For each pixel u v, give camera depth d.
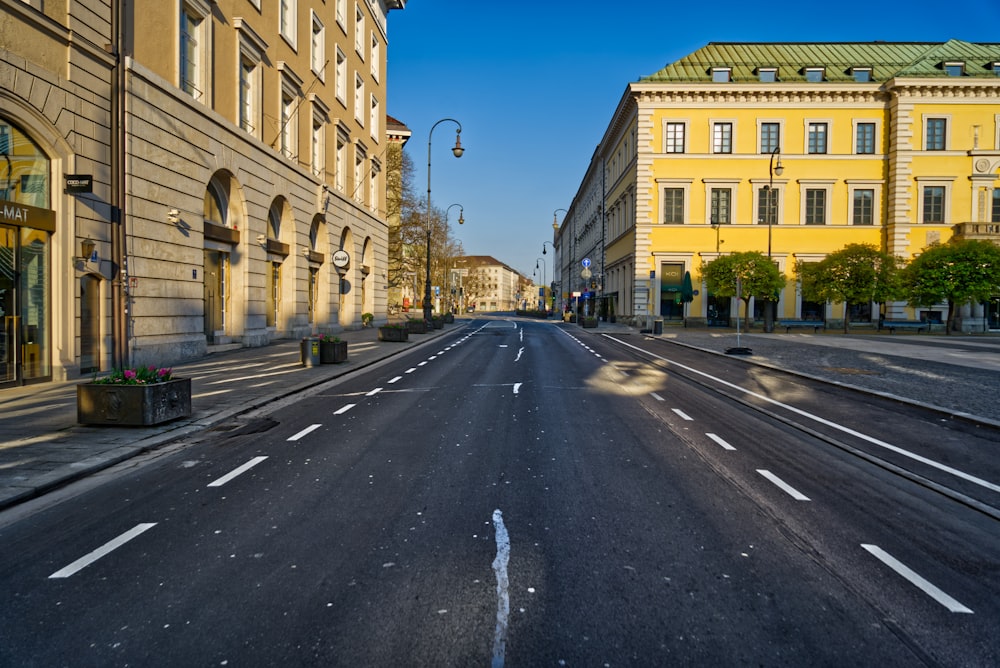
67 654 3.05
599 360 19.61
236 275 21.05
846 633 3.26
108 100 13.78
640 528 4.76
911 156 42.97
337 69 32.19
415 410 10.06
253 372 14.82
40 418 8.88
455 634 3.21
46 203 12.33
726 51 48.31
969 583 3.87
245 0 21.19
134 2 15.02
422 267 59.75
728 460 6.91
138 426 8.24
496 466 6.55
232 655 3.03
